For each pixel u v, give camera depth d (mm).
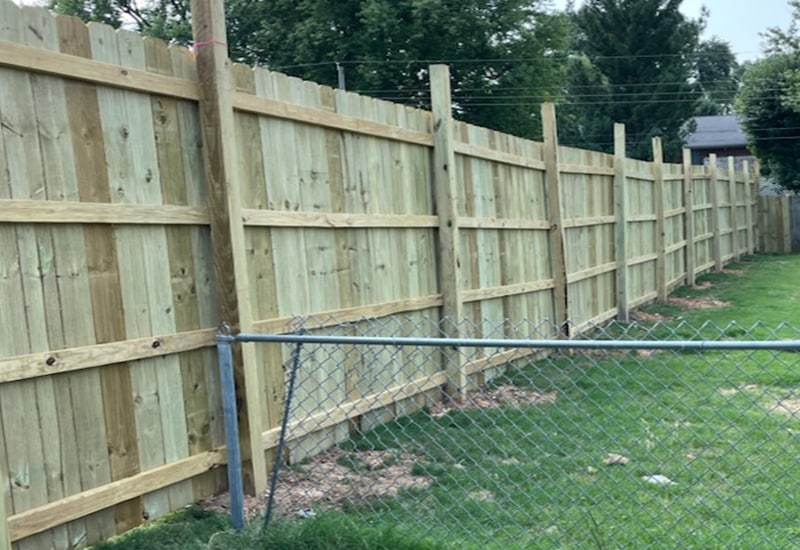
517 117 27109
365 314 4801
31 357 2805
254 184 3914
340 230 4645
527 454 4246
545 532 3221
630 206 9977
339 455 4348
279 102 4062
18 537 2732
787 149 25766
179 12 30141
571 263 7965
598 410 5070
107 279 3158
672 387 5625
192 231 3604
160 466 3371
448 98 5633
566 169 7801
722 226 15781
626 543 3092
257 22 26172
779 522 3281
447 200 5637
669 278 11938
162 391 3410
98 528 3082
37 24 2871
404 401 5203
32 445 2830
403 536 3076
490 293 6234
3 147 2756
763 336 7887
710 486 3713
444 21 23781
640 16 33531
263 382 3973
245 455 3727
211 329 3664
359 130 4758
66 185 2986
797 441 4258
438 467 4086
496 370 6355
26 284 2830
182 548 3098
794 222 19562
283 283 4137
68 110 3008
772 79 25516
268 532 3186
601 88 34500
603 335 8164
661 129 34531
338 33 24391
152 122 3395
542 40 26828
